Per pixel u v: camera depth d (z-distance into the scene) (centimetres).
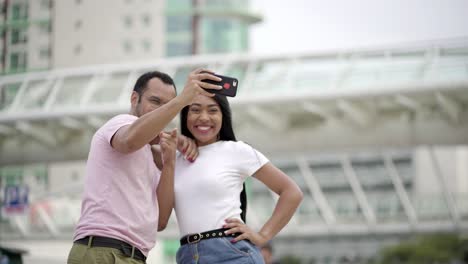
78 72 1777
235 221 509
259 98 1852
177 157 529
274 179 525
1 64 1424
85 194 496
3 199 1531
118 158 495
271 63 1908
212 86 490
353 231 2836
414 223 2761
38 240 2209
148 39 3394
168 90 517
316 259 7606
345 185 8006
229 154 521
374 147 1934
